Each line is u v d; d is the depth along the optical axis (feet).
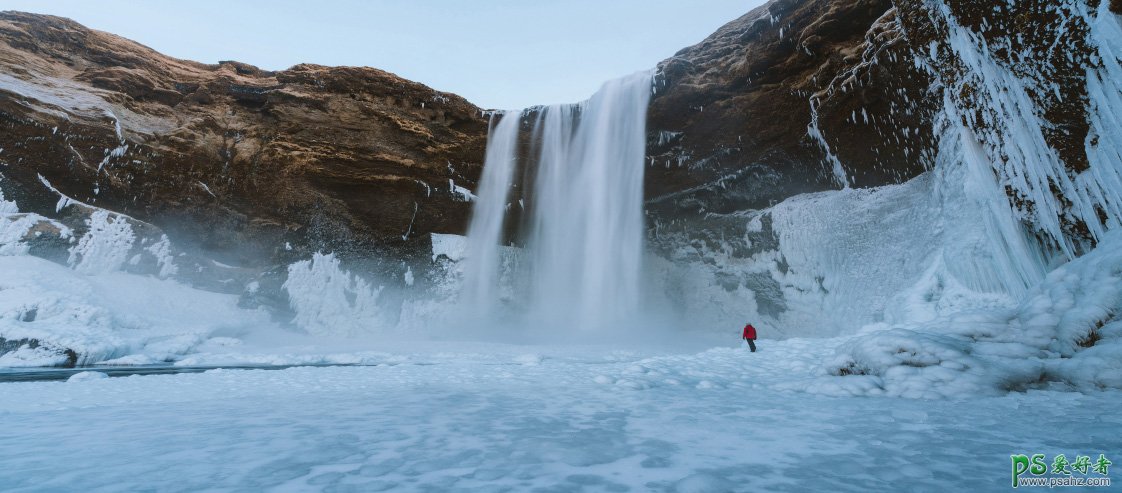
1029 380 16.08
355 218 88.63
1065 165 26.73
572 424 11.37
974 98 31.12
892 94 58.03
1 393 20.16
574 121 91.35
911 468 6.96
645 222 95.45
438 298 92.94
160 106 80.48
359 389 20.70
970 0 27.04
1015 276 36.17
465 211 93.61
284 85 81.87
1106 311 17.94
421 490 6.24
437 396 17.57
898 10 34.17
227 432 10.59
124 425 11.77
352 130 82.69
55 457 8.24
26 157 68.74
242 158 81.25
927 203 60.39
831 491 5.96
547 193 93.56
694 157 82.69
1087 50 22.86
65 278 65.36
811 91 66.28
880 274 64.34
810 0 61.62
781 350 36.27
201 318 74.18
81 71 77.15
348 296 88.33
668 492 6.12
